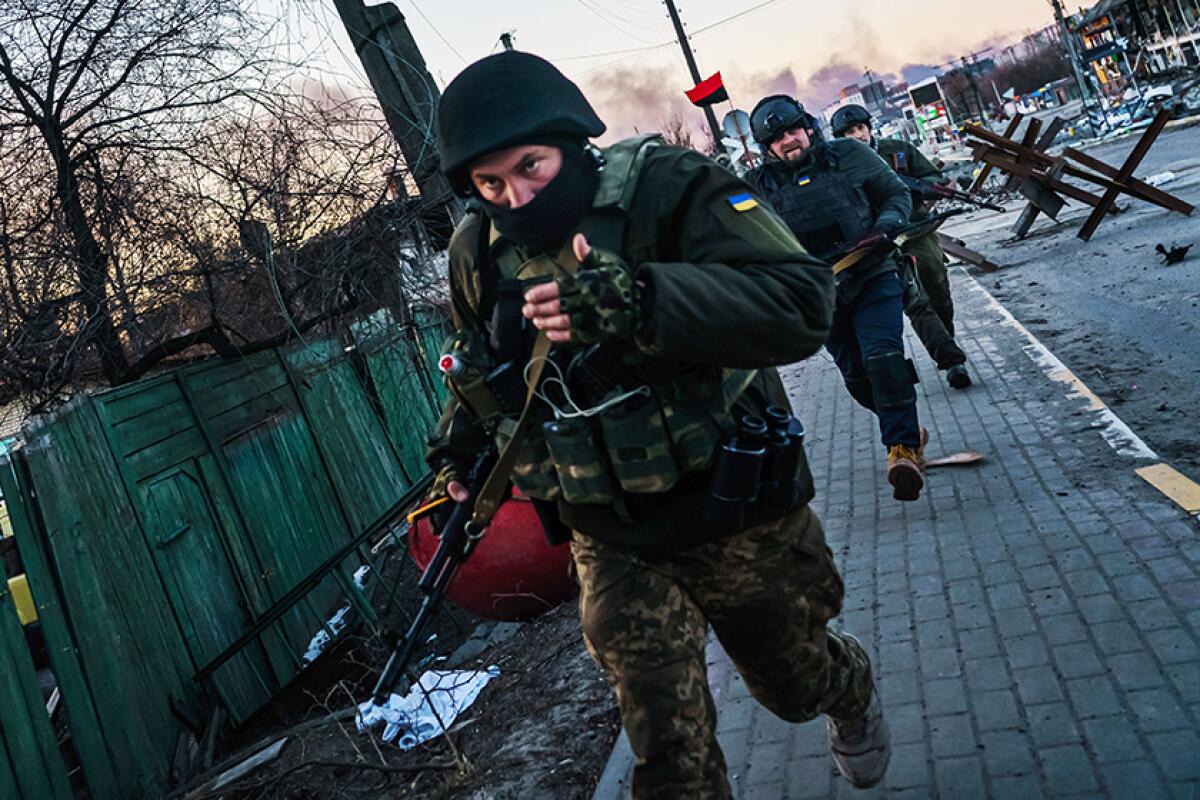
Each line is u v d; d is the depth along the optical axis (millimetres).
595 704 4211
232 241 7578
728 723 3713
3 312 6852
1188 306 8742
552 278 2219
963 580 4324
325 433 8234
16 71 7066
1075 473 5176
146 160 7398
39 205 7141
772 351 2072
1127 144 27172
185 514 6340
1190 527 4211
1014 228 15641
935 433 6434
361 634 6828
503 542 5652
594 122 2186
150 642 5602
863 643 4039
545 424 2305
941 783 3066
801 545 2410
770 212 2209
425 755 4418
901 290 5277
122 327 7367
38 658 6684
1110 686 3295
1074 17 55250
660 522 2309
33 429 5328
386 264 8688
